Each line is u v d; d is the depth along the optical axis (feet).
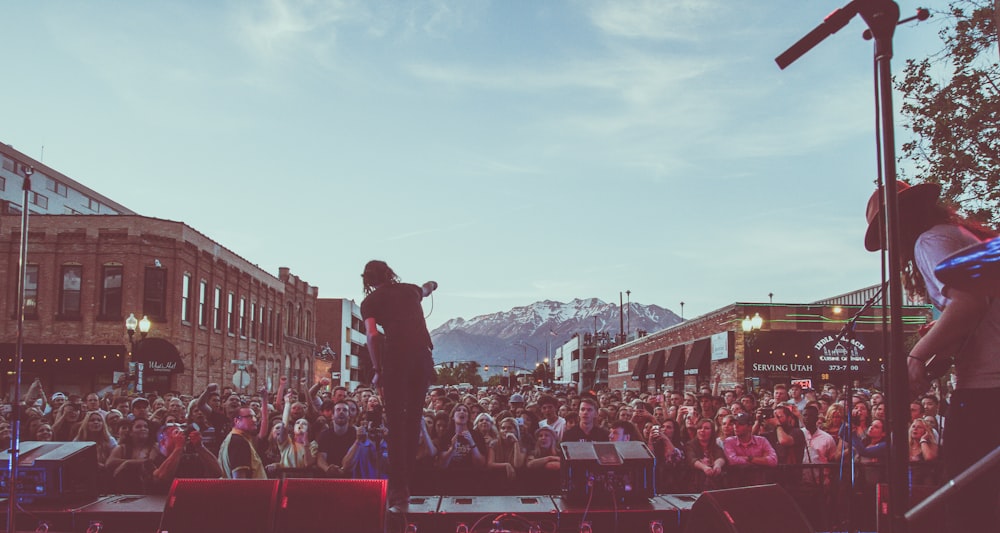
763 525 13.28
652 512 18.17
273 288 169.48
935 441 33.32
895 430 9.07
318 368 227.81
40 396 54.03
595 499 18.72
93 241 111.75
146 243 113.09
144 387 113.39
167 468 26.78
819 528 24.30
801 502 24.66
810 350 116.16
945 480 9.98
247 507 14.53
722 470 29.25
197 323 122.52
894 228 9.29
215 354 131.64
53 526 17.97
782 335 117.70
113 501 19.34
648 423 38.19
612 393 64.39
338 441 28.58
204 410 40.60
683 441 35.53
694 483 30.19
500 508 18.30
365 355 320.50
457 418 28.32
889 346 9.34
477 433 29.55
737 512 13.28
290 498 14.61
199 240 123.85
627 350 205.67
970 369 9.56
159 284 114.62
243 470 27.76
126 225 112.37
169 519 14.43
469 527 17.71
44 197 211.20
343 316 269.44
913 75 45.09
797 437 33.94
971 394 9.50
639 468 18.99
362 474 26.61
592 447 19.57
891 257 9.27
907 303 98.89
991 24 42.14
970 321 8.89
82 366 107.24
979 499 9.37
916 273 10.77
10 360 106.11
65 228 111.65
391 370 16.79
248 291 151.23
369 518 14.48
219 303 134.82
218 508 14.51
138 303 111.65
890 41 9.90
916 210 10.53
